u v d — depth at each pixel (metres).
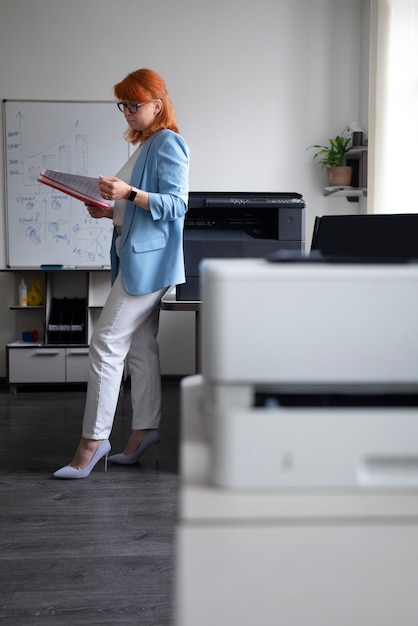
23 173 5.03
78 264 5.08
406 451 0.65
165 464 3.09
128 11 5.02
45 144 5.03
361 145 4.90
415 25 4.74
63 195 5.04
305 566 0.63
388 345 0.68
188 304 2.84
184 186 2.76
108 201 2.87
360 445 0.65
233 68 5.08
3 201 5.05
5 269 4.85
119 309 2.79
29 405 4.43
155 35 5.04
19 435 3.65
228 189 5.14
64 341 4.95
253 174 5.14
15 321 5.18
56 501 2.61
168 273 2.78
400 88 4.77
